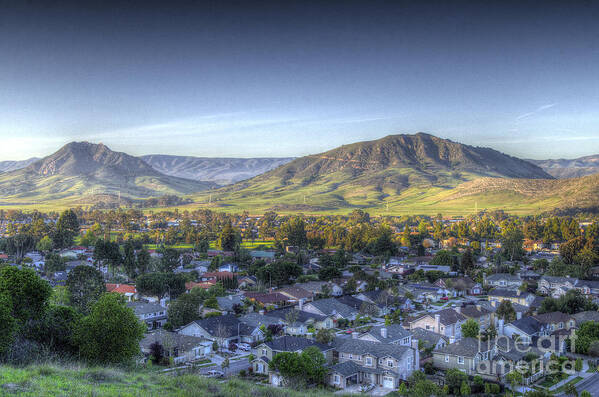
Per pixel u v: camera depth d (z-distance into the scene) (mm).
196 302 96688
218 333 81188
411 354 64875
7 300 41156
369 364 64562
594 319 91312
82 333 45344
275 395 37500
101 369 34844
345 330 91875
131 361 47188
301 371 57000
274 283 139375
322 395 44156
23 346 40344
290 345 69188
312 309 98562
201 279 143875
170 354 71188
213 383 36469
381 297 111812
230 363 70562
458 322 87750
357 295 117188
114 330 45469
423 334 79562
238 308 104250
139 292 115375
